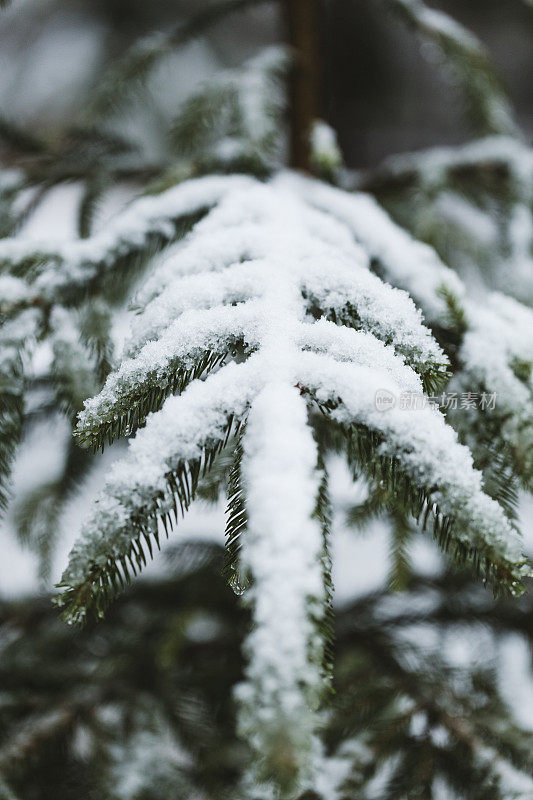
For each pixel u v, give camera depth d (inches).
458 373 40.0
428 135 201.5
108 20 186.5
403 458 33.6
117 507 33.0
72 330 41.5
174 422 33.5
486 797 43.6
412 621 61.9
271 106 54.6
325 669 30.8
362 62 176.7
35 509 58.9
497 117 64.9
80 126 57.9
